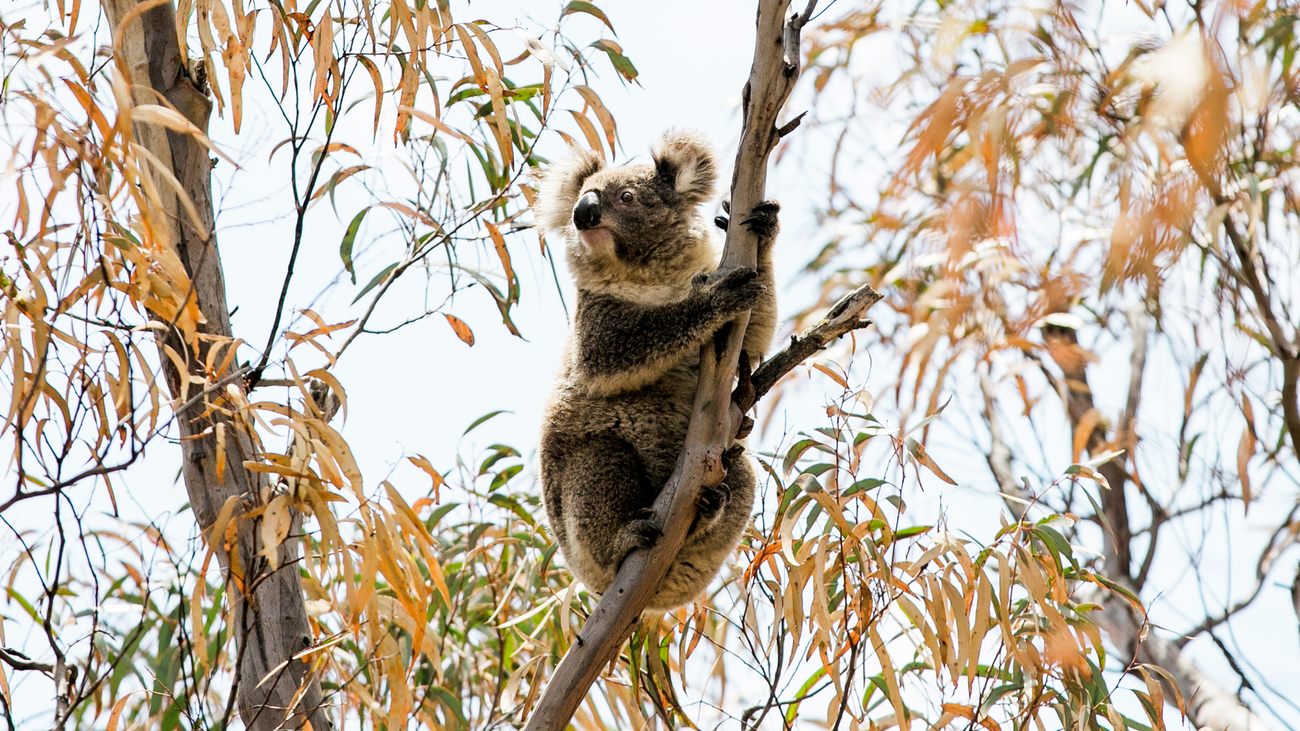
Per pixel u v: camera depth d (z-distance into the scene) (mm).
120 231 6707
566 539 8414
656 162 9312
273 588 7402
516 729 8938
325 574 7957
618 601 6855
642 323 7738
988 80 6973
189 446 7484
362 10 8375
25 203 6508
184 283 6434
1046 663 7500
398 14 8336
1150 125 6379
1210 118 5562
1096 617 10719
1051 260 8281
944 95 7027
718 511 7203
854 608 7527
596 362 8125
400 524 6641
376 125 8352
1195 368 8867
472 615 10219
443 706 9047
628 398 8336
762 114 7051
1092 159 8828
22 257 6477
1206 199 6383
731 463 7770
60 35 7969
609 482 8102
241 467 7496
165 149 7793
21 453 5840
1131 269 6449
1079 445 9547
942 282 8914
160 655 8062
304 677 7148
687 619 8836
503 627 8773
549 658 9125
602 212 8852
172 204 7699
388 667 6648
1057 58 6941
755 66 6988
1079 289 8086
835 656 7395
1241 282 8406
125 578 8719
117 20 7977
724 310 7047
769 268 7918
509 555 10047
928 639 7312
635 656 8477
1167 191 6254
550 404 8703
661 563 6992
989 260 8094
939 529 7645
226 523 6152
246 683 7270
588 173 9680
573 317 8883
